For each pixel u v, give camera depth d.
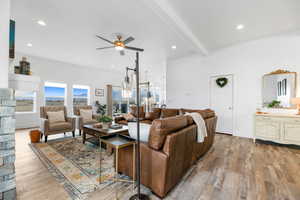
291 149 3.12
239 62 4.24
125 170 1.91
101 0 2.29
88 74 6.87
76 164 2.29
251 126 4.04
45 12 2.59
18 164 2.27
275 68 3.71
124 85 2.24
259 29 3.37
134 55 5.18
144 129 1.72
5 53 1.37
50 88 5.70
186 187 1.74
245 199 1.53
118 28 3.20
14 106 1.37
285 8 2.57
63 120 4.02
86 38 3.71
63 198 1.51
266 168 2.23
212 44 4.29
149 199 1.52
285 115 3.18
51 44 4.10
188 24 3.14
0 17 1.34
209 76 4.84
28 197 1.51
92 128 3.20
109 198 1.53
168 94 5.92
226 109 4.48
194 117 2.33
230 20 2.98
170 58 5.62
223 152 2.93
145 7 2.47
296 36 3.45
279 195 1.60
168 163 1.49
